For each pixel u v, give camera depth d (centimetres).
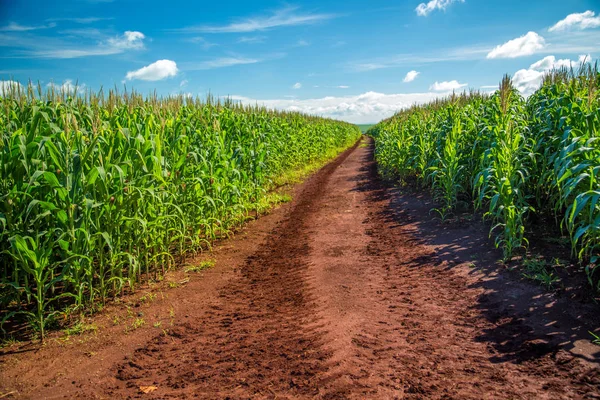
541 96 903
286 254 735
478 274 542
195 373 350
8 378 348
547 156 665
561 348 344
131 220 532
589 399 275
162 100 1064
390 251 698
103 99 792
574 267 495
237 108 1451
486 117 972
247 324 455
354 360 352
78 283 463
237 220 917
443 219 833
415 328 413
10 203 446
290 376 333
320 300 511
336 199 1251
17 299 464
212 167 789
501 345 363
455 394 293
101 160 484
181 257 691
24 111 645
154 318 479
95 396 318
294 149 1867
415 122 1551
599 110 542
